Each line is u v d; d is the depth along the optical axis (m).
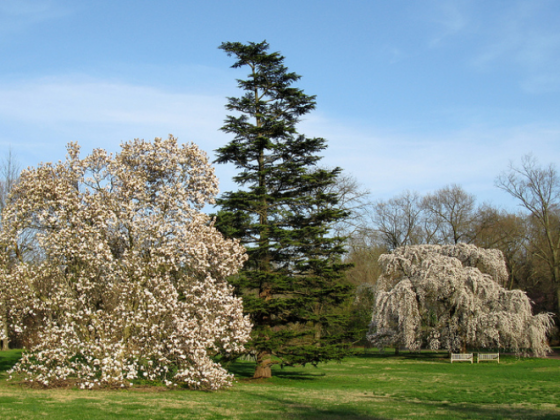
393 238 45.28
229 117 19.66
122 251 14.16
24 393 11.41
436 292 30.58
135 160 14.77
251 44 19.84
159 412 9.45
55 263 13.27
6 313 13.54
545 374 22.09
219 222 18.56
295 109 20.58
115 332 13.34
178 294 13.52
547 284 41.34
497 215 42.53
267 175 19.73
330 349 18.33
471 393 15.44
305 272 19.62
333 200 20.33
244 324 14.89
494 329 28.59
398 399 13.91
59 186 13.48
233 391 14.75
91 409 9.36
